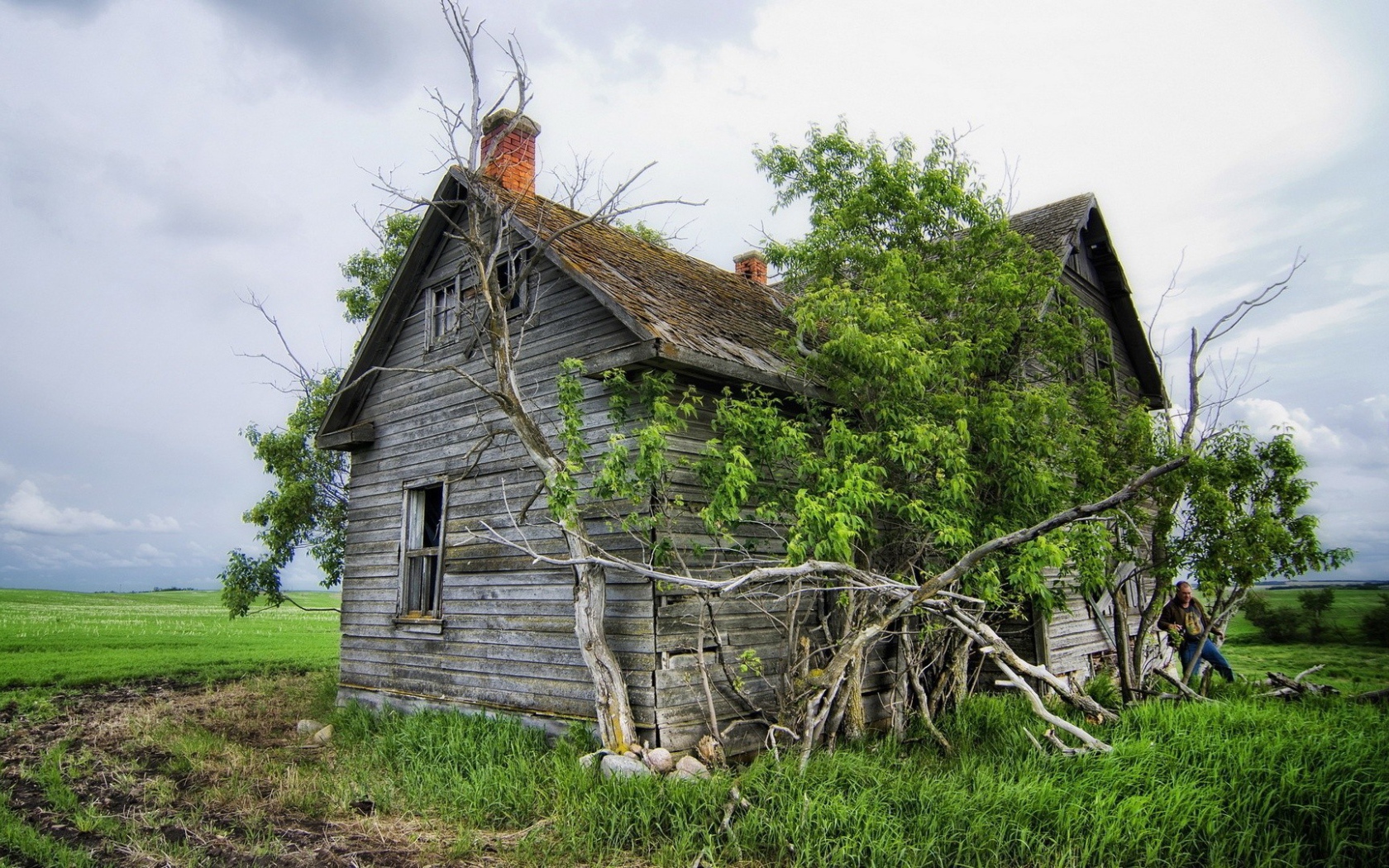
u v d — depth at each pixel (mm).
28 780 8938
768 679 9797
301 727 11469
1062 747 7445
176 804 7871
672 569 8836
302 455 16812
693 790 6828
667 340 8375
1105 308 17406
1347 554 10180
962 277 10766
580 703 9117
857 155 12055
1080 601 14156
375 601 12406
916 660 9617
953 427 8938
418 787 7949
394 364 13141
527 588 9992
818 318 9203
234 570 16266
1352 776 6441
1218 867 5410
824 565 7137
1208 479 10266
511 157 12961
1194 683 12305
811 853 5836
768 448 8273
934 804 6316
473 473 11125
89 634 27219
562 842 6398
